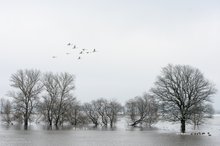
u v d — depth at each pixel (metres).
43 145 55.06
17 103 95.81
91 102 136.38
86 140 64.50
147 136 75.62
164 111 84.88
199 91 82.94
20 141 60.09
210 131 97.75
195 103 82.75
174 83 83.50
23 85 96.00
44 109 100.31
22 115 97.50
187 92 83.19
